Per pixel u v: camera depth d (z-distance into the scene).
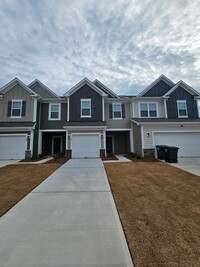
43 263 2.03
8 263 2.03
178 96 16.69
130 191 4.98
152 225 2.99
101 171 8.03
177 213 3.49
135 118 15.98
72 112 15.70
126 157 14.09
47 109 16.59
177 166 9.39
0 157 13.73
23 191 5.00
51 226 2.95
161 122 13.75
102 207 3.80
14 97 15.25
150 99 16.73
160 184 5.74
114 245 2.39
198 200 4.25
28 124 14.45
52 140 18.50
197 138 13.84
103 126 14.28
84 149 14.16
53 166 9.61
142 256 2.16
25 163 11.12
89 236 2.63
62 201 4.19
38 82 18.30
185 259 2.10
